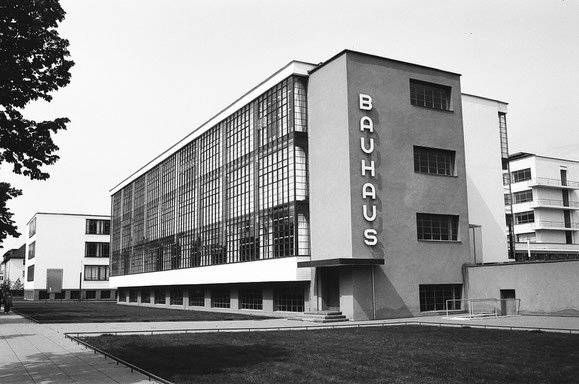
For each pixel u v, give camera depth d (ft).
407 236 112.98
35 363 49.90
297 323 98.84
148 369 44.96
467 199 127.75
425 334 73.31
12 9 43.80
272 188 126.82
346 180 108.37
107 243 353.72
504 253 136.77
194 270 166.81
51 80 46.78
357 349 57.72
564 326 78.13
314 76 120.06
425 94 123.34
